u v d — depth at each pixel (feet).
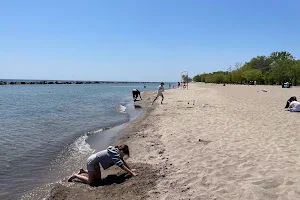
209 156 24.40
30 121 52.24
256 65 411.95
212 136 32.63
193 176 19.88
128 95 154.92
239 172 20.16
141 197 16.97
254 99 87.04
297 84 255.91
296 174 19.26
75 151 30.40
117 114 64.39
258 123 40.78
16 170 23.99
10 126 46.37
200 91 161.58
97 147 32.01
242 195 16.34
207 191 17.24
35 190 19.53
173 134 35.01
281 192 16.49
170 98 102.89
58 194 18.33
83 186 19.88
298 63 248.32
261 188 16.99
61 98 123.13
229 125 39.50
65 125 47.93
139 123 46.85
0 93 166.61
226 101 80.53
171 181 19.22
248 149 26.27
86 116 60.39
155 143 31.04
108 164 20.51
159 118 50.55
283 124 39.63
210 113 53.36
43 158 27.68
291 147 26.76
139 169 22.22
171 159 24.40
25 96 137.28
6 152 29.76
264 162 22.18
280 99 86.22
